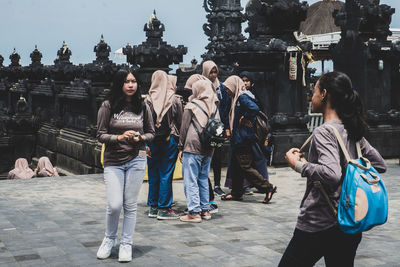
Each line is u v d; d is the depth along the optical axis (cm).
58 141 1584
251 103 704
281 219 629
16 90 2297
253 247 506
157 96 616
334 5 2145
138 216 646
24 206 702
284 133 1071
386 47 1187
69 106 1570
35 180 932
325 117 289
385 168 295
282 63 1077
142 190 827
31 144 1944
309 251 279
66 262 457
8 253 484
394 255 479
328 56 1872
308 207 278
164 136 614
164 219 625
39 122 1953
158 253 485
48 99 1852
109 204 456
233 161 736
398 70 1279
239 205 716
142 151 466
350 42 1233
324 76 288
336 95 282
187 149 608
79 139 1409
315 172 267
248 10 1165
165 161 623
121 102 456
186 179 614
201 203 626
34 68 2061
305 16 1098
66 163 1513
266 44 1085
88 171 1295
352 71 1226
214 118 606
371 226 265
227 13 2552
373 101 1210
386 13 1218
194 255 479
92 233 558
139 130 462
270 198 723
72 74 1625
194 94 621
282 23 1091
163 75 622
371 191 263
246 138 716
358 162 271
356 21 1220
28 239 533
